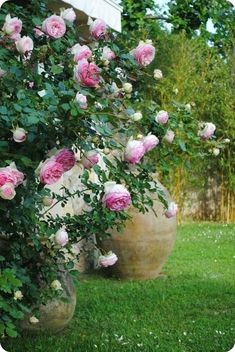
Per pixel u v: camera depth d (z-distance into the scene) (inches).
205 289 258.4
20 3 172.7
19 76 129.0
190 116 169.2
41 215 154.6
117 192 124.3
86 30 234.5
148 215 256.2
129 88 151.5
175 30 417.7
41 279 155.5
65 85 127.0
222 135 480.4
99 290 251.6
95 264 286.5
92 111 126.3
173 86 451.8
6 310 128.0
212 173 505.7
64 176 252.5
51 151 131.5
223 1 409.4
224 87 479.8
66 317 180.2
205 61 480.1
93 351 179.9
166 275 287.1
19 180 118.3
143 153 136.5
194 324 210.8
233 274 295.9
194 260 329.1
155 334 198.2
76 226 163.9
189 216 510.6
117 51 157.9
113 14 261.0
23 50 130.5
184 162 172.7
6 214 144.3
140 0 390.9
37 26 147.6
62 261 175.3
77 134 131.0
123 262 264.1
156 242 261.0
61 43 145.4
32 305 157.6
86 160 139.9
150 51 155.6
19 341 178.5
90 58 139.6
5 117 122.2
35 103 124.9
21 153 134.6
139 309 226.7
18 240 149.3
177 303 235.8
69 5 219.5
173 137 161.2
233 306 234.7
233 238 406.6
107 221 163.0
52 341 180.1
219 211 515.8
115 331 200.4
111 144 141.8
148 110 159.6
